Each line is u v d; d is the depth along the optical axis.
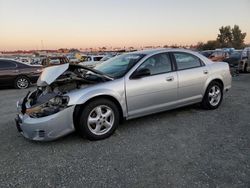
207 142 3.99
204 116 5.35
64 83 4.39
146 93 4.66
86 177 3.10
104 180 3.01
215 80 5.78
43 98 4.22
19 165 3.48
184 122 5.00
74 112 4.02
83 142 4.17
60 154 3.77
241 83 10.29
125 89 4.43
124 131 4.62
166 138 4.22
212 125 4.78
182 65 5.29
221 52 19.75
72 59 28.98
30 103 4.30
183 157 3.51
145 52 5.13
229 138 4.12
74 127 4.09
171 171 3.15
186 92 5.25
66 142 4.20
